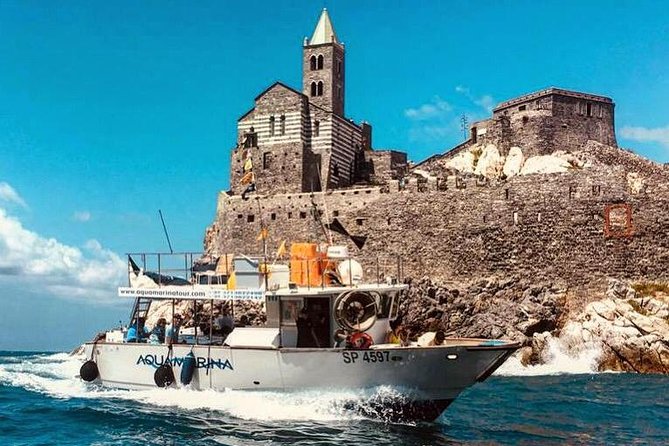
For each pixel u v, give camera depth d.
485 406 38.44
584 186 69.81
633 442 28.94
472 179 74.12
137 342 37.59
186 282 40.62
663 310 62.38
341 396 31.91
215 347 34.28
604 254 68.38
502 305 68.94
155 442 27.20
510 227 71.56
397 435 28.80
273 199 80.50
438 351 31.25
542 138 85.38
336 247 37.41
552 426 32.34
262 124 87.38
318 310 33.47
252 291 34.75
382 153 93.75
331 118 87.12
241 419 30.92
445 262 73.25
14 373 52.50
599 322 64.06
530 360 65.00
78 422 30.53
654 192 68.12
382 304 34.19
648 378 55.19
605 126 88.44
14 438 27.92
